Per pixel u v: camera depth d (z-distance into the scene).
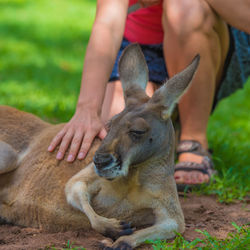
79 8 33.69
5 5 32.03
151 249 6.35
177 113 9.62
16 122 8.25
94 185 6.94
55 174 7.32
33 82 15.92
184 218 7.68
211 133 12.55
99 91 7.70
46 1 34.62
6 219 7.57
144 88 7.27
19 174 7.59
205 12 8.59
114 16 8.14
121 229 6.41
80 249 6.31
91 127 7.41
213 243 6.38
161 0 9.39
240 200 8.61
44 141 7.80
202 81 8.77
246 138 12.55
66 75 17.41
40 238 6.75
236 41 9.39
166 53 8.90
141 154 6.54
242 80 9.95
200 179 8.77
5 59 19.14
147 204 6.82
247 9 8.20
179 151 9.07
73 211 7.04
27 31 25.27
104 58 7.89
